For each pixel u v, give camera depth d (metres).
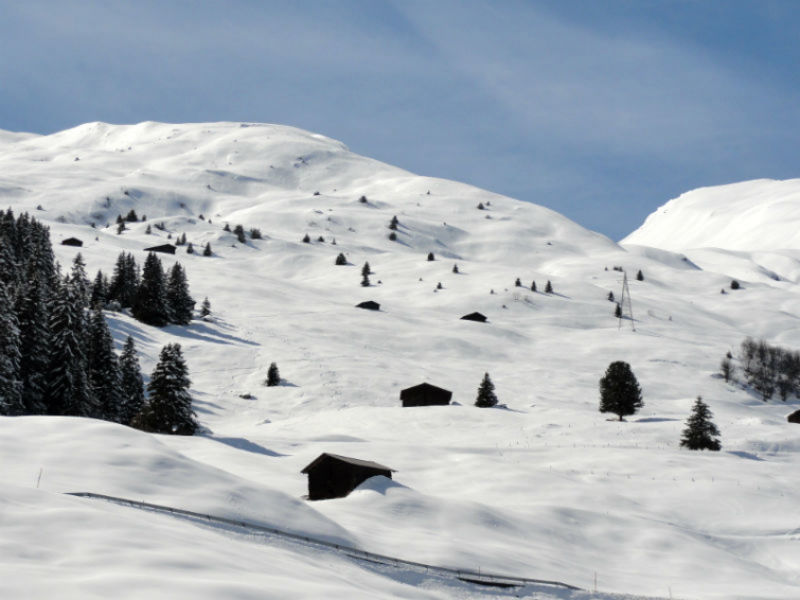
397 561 24.67
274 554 20.08
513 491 47.53
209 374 102.31
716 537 41.50
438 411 82.81
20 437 29.61
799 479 53.44
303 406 91.00
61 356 62.50
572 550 35.25
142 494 24.89
